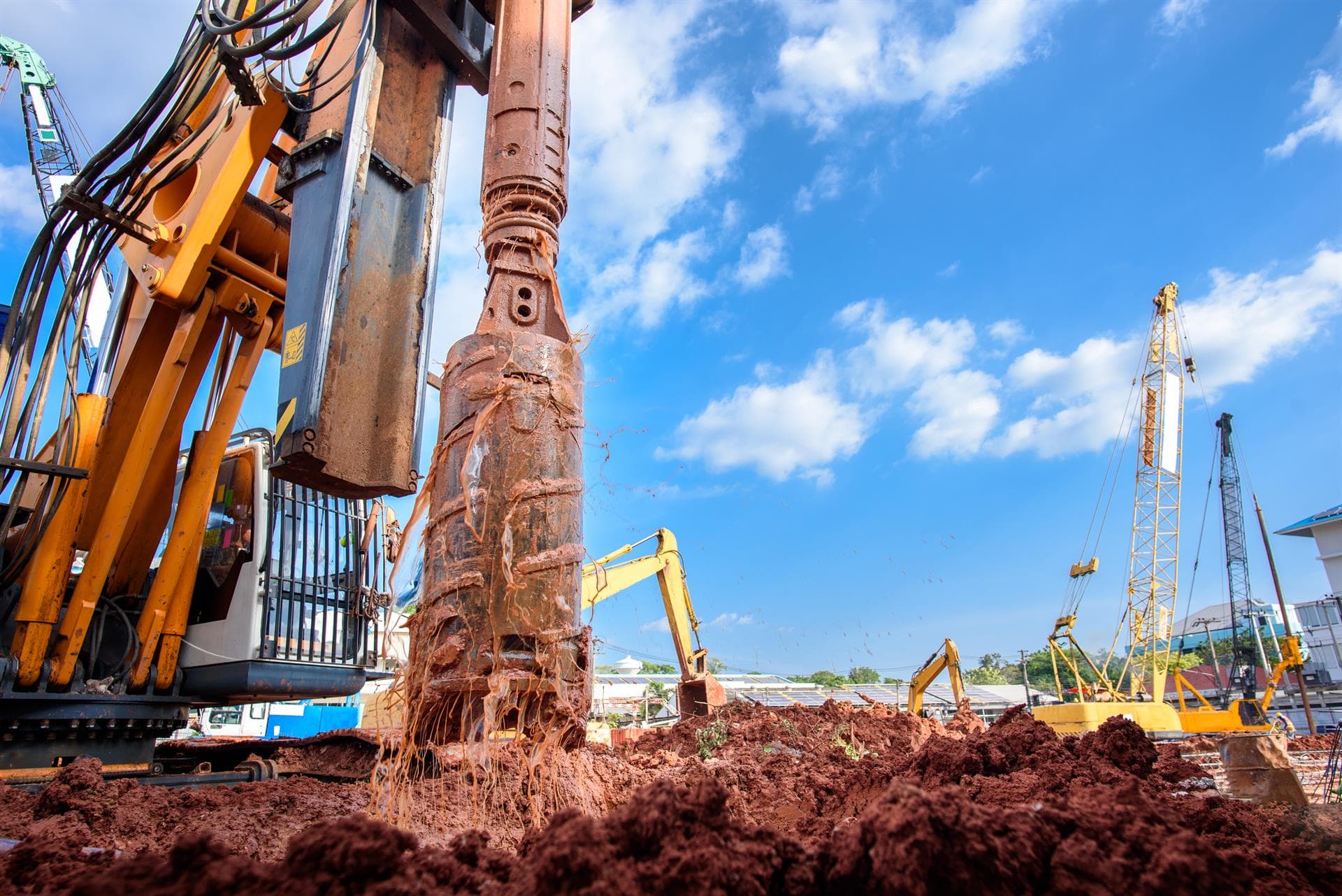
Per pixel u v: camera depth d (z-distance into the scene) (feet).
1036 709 92.43
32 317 27.37
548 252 17.62
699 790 8.85
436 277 24.45
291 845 8.20
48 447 30.09
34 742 24.72
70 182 27.99
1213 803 12.26
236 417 29.60
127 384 29.99
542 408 14.49
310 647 30.27
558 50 20.02
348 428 21.63
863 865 8.09
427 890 7.93
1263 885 8.89
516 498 13.67
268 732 85.30
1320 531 210.18
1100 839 8.62
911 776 18.35
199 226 28.25
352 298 22.68
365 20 24.64
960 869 7.72
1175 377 139.85
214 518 30.66
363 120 23.73
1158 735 89.35
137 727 27.32
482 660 12.67
